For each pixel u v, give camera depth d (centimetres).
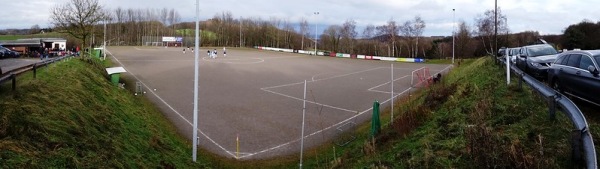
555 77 1161
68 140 1132
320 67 5591
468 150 856
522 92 1180
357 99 3077
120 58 5947
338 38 11044
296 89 3525
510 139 837
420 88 3391
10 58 4172
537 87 1070
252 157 1775
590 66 937
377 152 1348
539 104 1013
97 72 3088
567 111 781
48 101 1427
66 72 2294
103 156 1149
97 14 3616
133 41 13088
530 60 1720
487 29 5416
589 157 582
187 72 4472
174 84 3594
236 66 5356
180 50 8881
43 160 941
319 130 2184
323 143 1952
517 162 721
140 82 3594
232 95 3150
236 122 2322
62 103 1503
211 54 6944
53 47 6328
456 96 1551
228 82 3834
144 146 1494
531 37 6862
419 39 10375
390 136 1500
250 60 6462
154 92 3153
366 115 2520
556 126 831
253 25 13212
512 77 1460
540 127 858
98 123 1505
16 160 866
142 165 1273
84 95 1877
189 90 3316
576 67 1038
